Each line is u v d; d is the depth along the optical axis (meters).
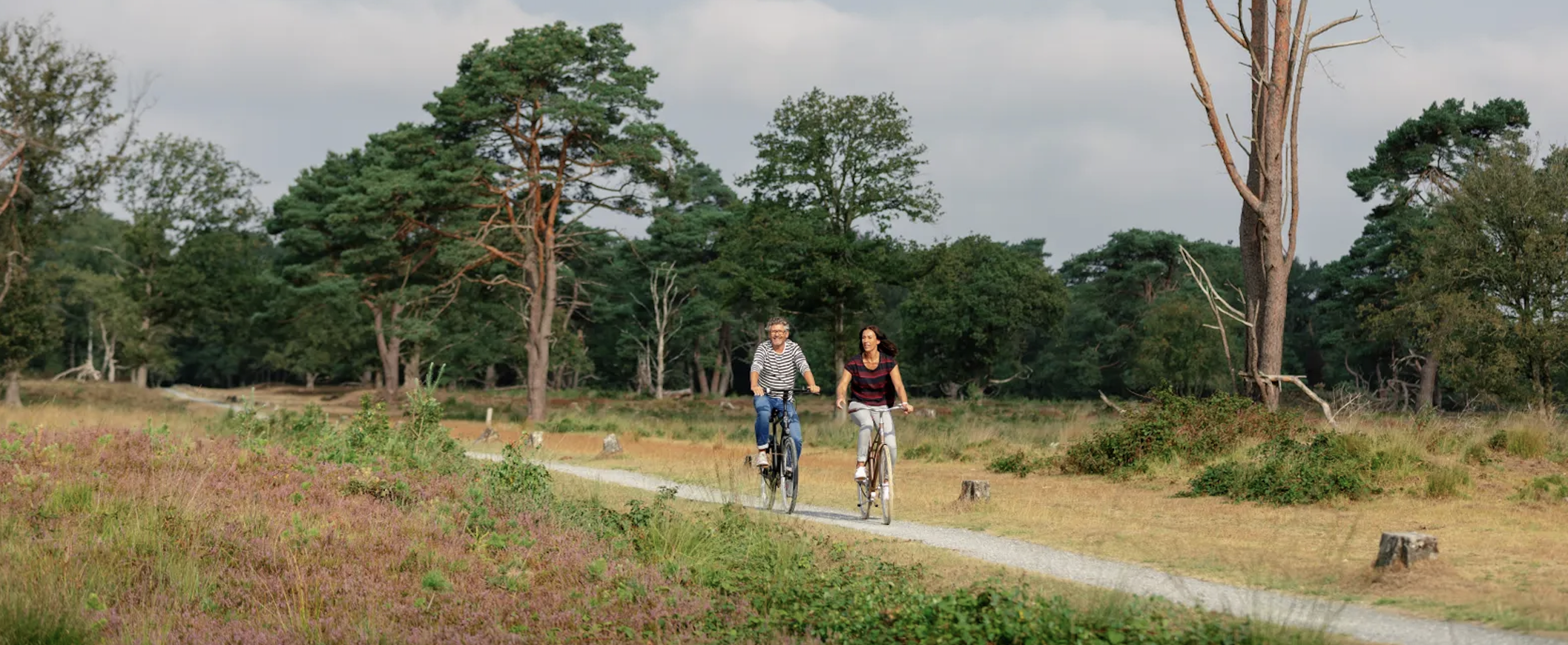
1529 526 10.92
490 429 27.39
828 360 56.31
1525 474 13.91
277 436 17.58
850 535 10.73
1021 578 8.23
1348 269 67.75
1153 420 17.27
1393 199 60.75
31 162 43.44
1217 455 16.22
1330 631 6.46
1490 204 39.66
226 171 69.56
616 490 14.48
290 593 8.25
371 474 12.81
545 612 7.76
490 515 11.02
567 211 46.78
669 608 7.76
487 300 56.50
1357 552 9.69
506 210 47.78
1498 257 39.81
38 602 7.54
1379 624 6.75
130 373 99.00
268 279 70.31
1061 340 87.25
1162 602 7.21
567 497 13.05
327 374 107.06
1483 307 39.16
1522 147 39.53
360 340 81.50
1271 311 20.62
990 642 6.56
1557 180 38.53
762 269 43.94
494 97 43.12
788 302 44.38
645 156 43.09
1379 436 15.20
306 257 68.75
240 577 8.58
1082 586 8.08
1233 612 7.13
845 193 42.03
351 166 67.44
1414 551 8.32
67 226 47.09
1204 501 13.48
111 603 8.00
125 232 68.12
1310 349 90.56
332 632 7.21
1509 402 39.00
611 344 94.50
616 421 34.28
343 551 9.32
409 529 10.13
